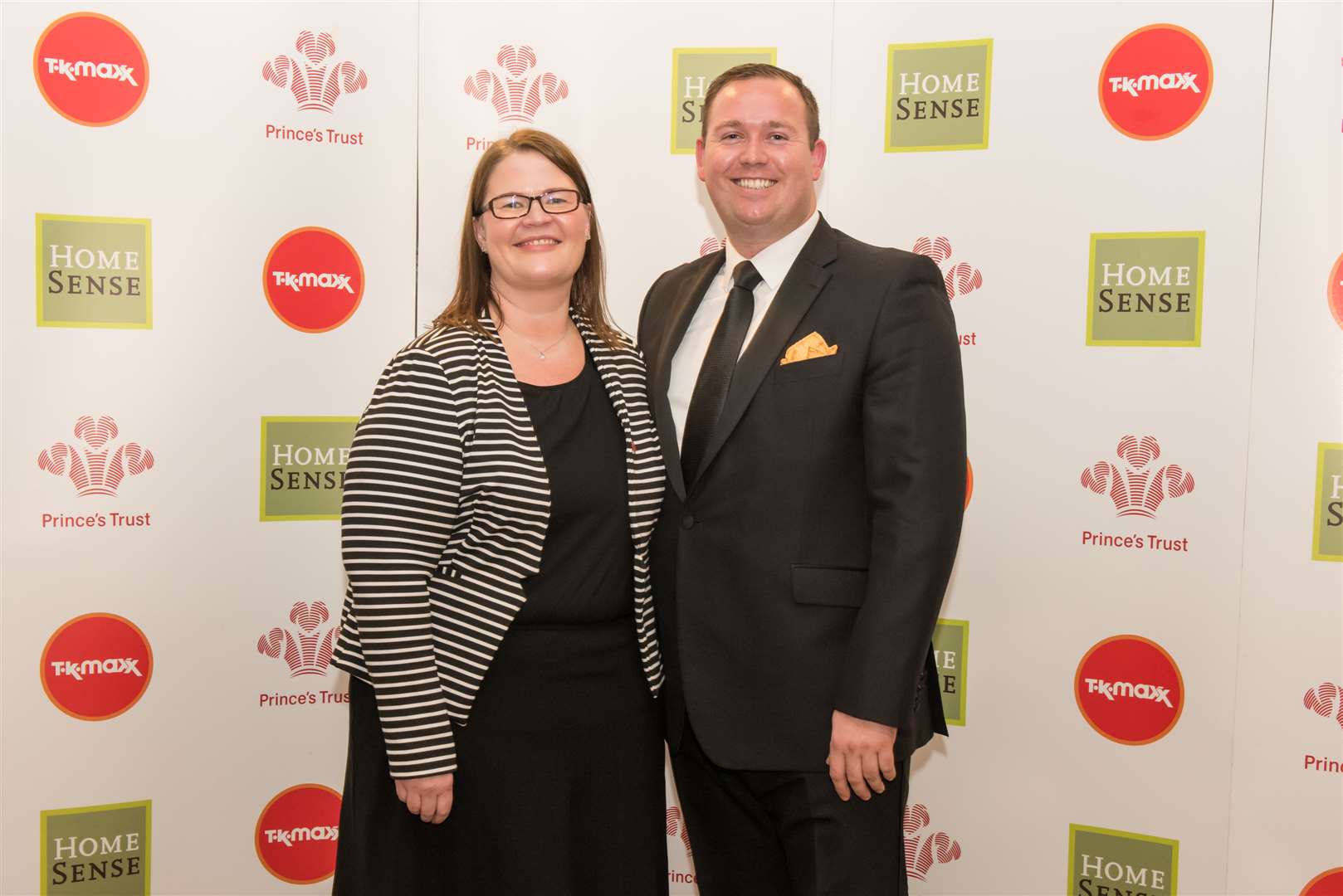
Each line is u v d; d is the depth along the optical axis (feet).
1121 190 7.01
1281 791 6.88
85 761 7.16
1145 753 7.17
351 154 7.47
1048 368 7.23
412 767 4.89
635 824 5.48
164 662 7.29
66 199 6.91
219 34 7.16
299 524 7.53
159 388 7.17
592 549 5.32
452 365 5.10
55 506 7.00
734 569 5.37
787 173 5.59
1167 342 6.98
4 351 6.84
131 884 7.30
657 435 5.69
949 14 7.28
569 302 5.88
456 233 7.68
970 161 7.30
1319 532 6.73
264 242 7.32
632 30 7.77
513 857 5.16
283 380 7.43
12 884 7.05
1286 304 6.72
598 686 5.36
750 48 7.64
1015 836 7.48
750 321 5.68
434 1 7.58
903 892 5.66
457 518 5.16
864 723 5.01
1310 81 6.60
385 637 4.86
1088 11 7.00
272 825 7.60
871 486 5.19
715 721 5.39
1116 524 7.16
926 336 5.20
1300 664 6.81
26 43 6.77
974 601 7.48
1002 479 7.38
